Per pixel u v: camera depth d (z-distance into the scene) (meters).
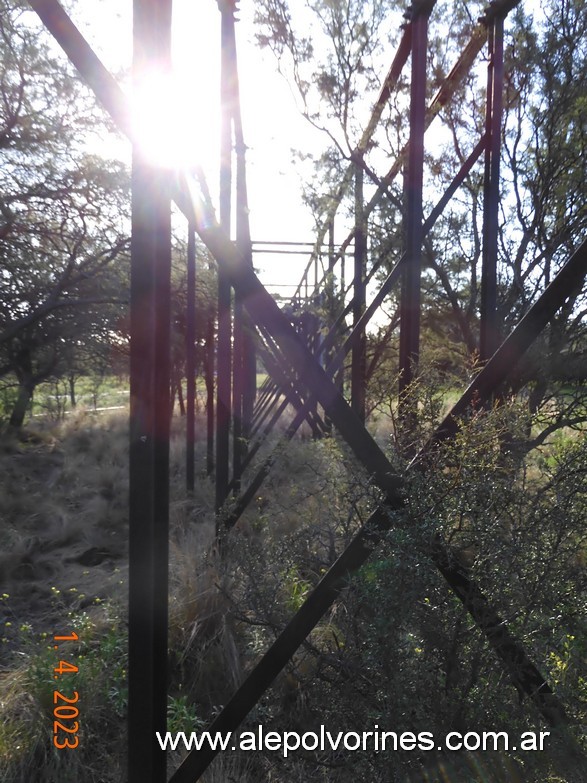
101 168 9.27
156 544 2.03
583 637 2.26
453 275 7.05
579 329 5.05
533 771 2.02
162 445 2.03
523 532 2.03
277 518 4.32
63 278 9.60
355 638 2.21
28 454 10.88
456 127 6.82
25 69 8.39
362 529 2.08
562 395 4.04
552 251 5.75
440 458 2.13
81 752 3.06
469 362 4.01
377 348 7.35
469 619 2.12
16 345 11.01
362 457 2.12
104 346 12.20
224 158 5.62
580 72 5.98
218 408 5.72
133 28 2.02
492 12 4.62
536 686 2.07
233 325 7.32
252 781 2.72
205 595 3.96
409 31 5.21
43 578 5.52
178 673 3.65
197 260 12.70
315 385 2.11
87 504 7.44
